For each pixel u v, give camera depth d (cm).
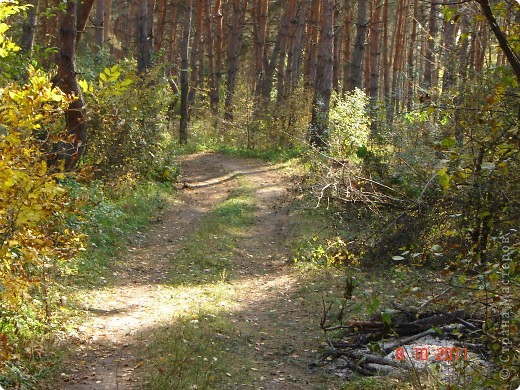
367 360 805
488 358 731
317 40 3819
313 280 1242
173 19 4203
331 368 840
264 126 3291
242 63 5534
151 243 1527
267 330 1002
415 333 866
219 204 2042
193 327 941
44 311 877
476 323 811
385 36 3681
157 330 932
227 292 1211
